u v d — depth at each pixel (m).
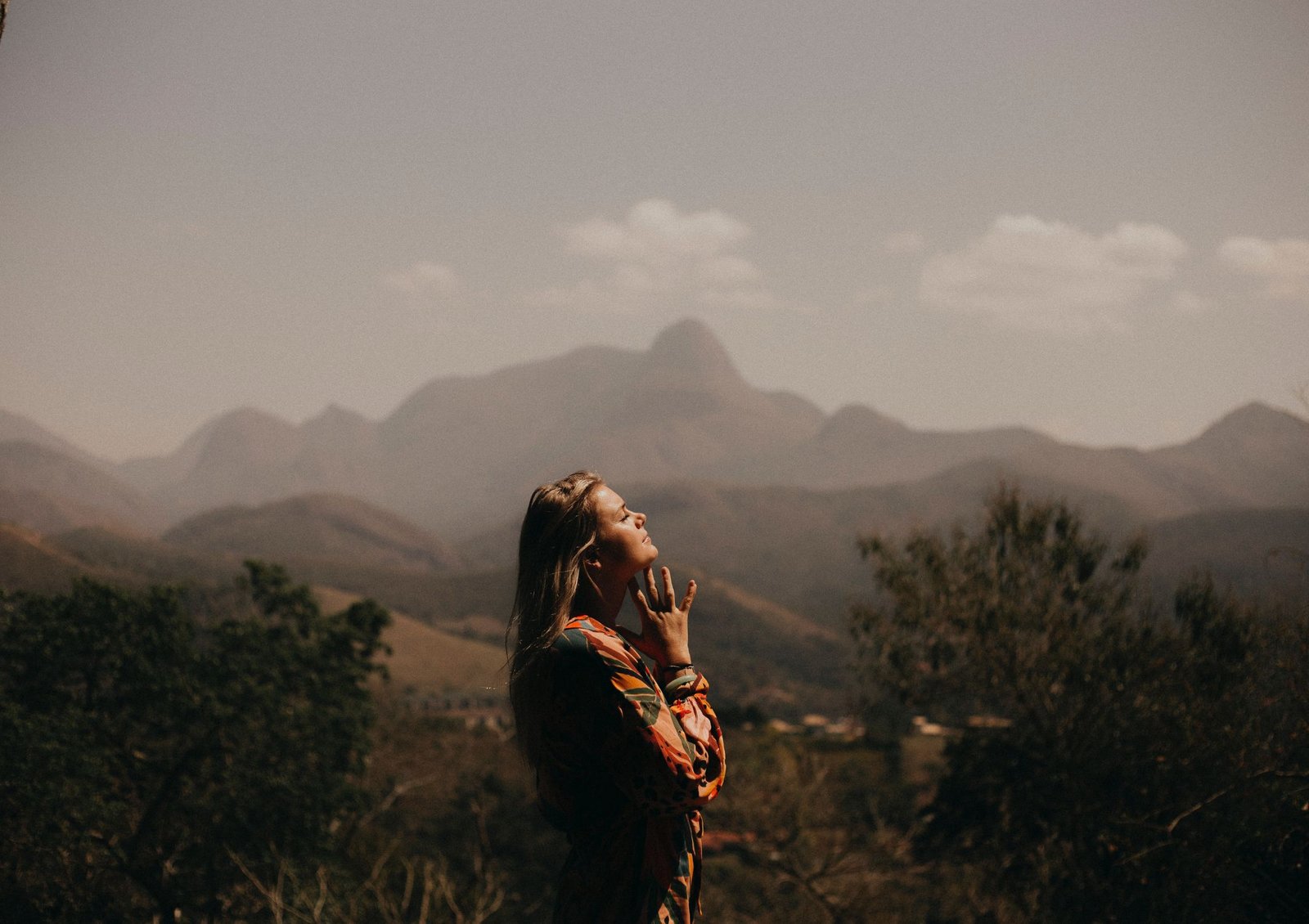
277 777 17.89
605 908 1.83
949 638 15.55
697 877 1.92
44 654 17.38
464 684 164.62
